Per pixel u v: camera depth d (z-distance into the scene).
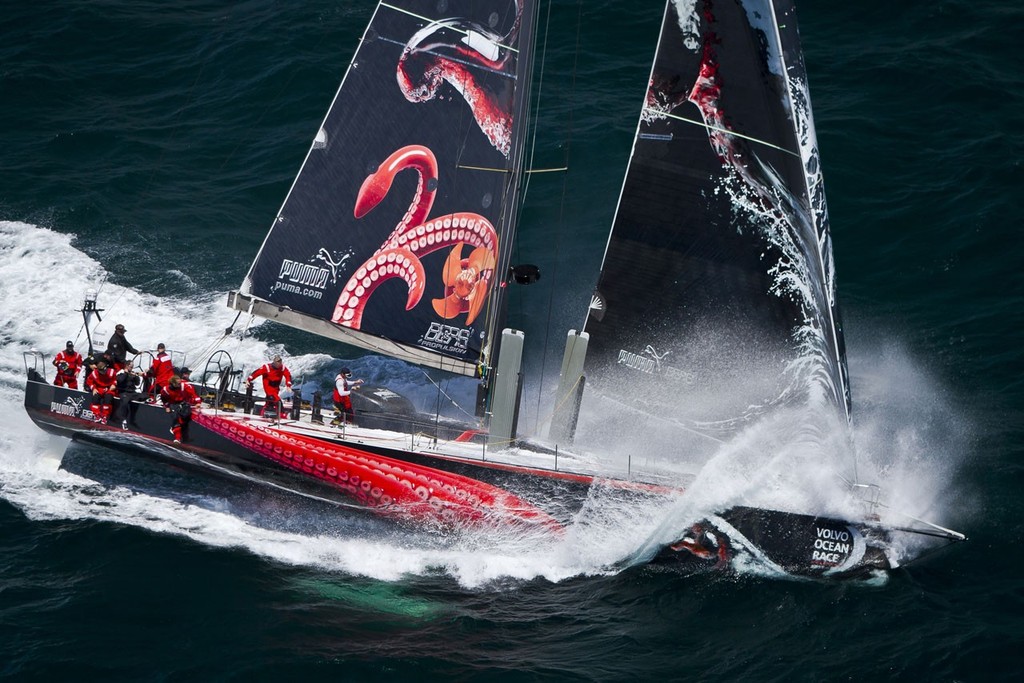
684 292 81.19
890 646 70.06
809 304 78.50
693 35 76.75
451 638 70.69
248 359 104.38
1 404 95.19
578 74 139.50
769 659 69.00
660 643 70.62
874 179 123.38
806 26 148.00
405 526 82.00
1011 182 121.56
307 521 84.00
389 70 78.88
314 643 69.56
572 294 112.12
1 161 127.88
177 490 86.06
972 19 147.25
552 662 68.44
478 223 82.44
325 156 80.06
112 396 84.62
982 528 82.38
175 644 69.06
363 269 82.69
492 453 82.81
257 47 145.75
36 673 65.94
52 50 146.25
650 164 79.69
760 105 76.62
